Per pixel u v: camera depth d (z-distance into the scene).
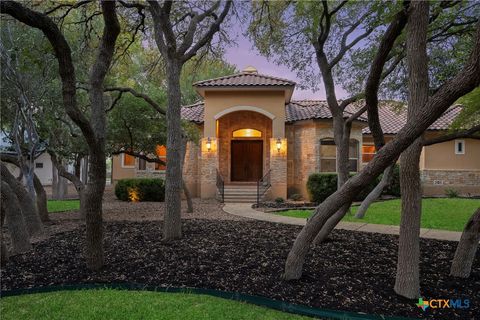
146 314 3.82
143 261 5.83
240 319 3.72
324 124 17.30
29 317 3.78
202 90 17.39
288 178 18.50
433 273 5.31
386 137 19.03
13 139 8.94
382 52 4.93
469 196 17.86
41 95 8.25
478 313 3.90
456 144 19.42
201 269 5.40
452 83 3.48
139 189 17.19
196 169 18.62
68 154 11.27
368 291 4.47
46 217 10.39
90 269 5.41
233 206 14.40
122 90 10.10
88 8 9.77
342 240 7.61
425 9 4.31
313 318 3.77
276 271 5.26
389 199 15.72
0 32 7.26
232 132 19.30
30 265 5.71
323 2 9.10
